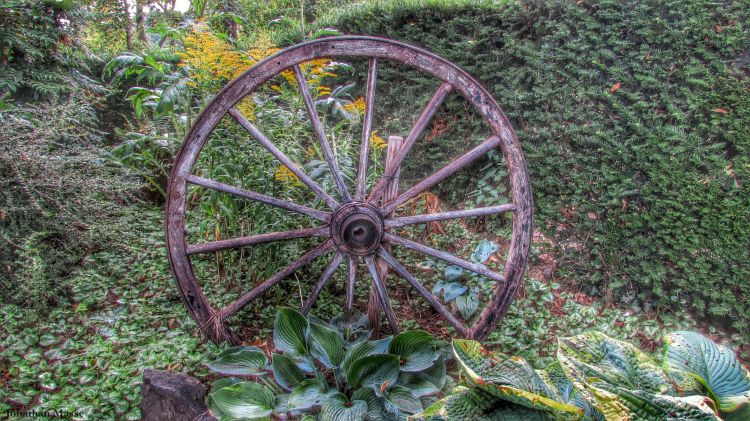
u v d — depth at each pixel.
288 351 2.10
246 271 3.07
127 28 8.44
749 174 2.61
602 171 3.10
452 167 2.42
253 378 2.27
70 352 2.53
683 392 1.16
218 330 2.43
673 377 1.25
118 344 2.58
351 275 2.44
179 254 2.32
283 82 3.40
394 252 3.63
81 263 3.26
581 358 1.23
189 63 3.06
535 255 3.48
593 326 2.95
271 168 2.85
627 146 3.01
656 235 2.94
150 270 3.38
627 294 3.11
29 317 2.71
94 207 2.84
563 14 3.17
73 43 4.64
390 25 4.06
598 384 1.10
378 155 3.43
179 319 2.82
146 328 2.74
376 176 3.09
